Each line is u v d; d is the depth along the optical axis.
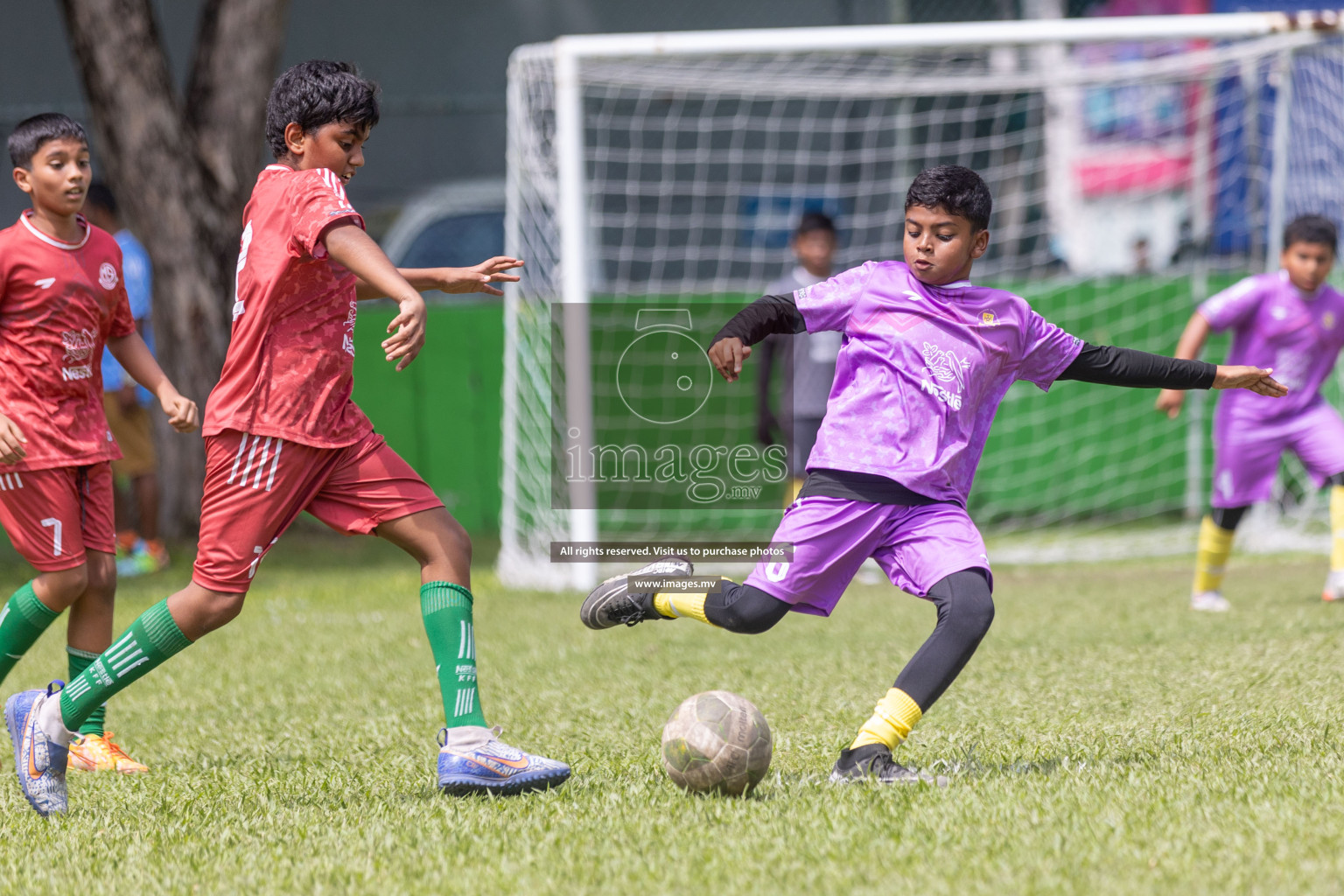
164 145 36.69
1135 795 11.00
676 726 11.95
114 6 36.09
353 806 12.08
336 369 12.02
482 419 41.81
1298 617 22.92
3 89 46.50
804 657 21.20
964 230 12.47
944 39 31.69
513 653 22.56
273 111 11.97
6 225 43.75
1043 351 12.92
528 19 49.88
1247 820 10.10
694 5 49.81
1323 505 39.84
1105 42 31.83
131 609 27.38
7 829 11.83
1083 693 17.05
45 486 14.28
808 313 12.87
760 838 10.20
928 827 10.31
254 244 11.69
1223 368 13.05
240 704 18.75
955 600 12.05
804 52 31.47
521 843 10.41
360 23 49.50
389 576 33.38
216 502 11.84
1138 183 51.62
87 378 14.66
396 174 49.84
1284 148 36.50
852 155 49.03
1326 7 51.38
